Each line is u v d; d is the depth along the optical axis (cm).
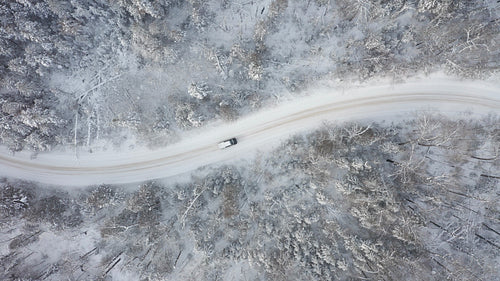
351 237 4641
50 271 5097
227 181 4981
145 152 5244
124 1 4456
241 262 5044
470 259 4859
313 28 5012
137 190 5197
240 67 4988
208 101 5028
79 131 5225
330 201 4700
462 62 4853
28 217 4769
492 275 4791
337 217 4875
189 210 4838
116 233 4794
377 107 5047
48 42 4672
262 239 4875
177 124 5100
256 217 4959
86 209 5003
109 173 5256
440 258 4809
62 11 4525
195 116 4816
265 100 5050
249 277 5009
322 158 4666
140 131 5128
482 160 4941
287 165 4988
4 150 5300
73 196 5247
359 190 4588
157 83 5106
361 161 4566
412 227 4494
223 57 4806
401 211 4525
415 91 5028
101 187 5031
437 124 4866
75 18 4684
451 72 4900
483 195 4938
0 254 5125
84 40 4834
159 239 4947
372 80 4991
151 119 5103
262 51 4966
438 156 4969
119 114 5069
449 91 5000
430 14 4753
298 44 5019
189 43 4981
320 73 5019
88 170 5275
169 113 5125
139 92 5141
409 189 4750
